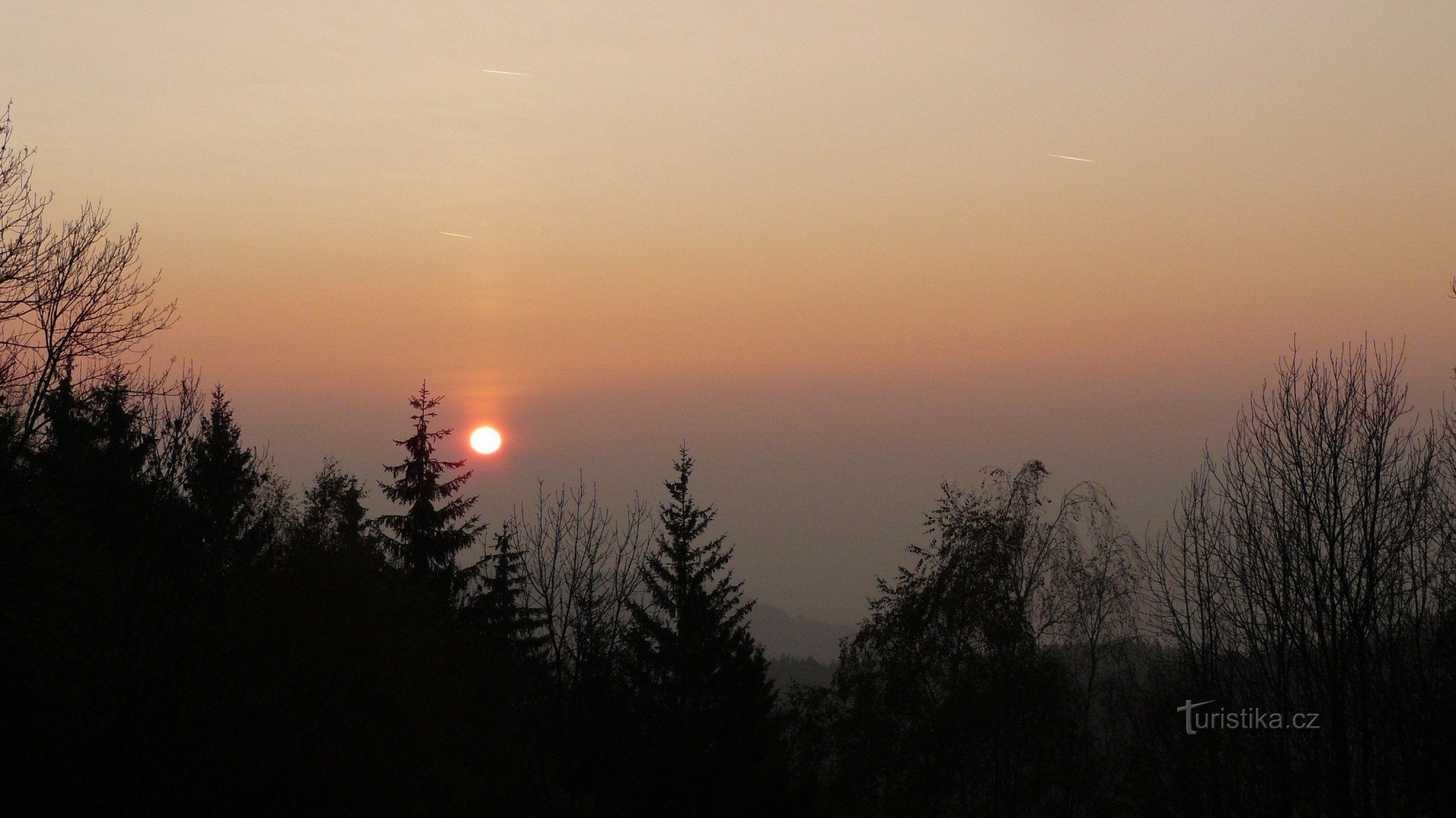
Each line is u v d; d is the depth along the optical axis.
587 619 21.23
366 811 29.25
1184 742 19.16
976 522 37.81
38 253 20.75
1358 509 17.61
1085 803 33.00
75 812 16.53
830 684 40.97
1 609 18.03
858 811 36.53
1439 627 16.11
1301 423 19.08
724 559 40.91
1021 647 35.75
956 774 36.25
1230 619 19.16
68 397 20.44
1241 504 19.53
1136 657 31.11
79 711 17.69
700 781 25.98
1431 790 15.20
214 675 19.48
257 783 21.17
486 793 29.19
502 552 40.75
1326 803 16.45
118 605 18.28
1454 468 17.94
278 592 27.00
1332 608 16.94
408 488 45.34
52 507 19.33
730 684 35.66
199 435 21.06
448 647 37.12
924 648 37.44
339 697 29.83
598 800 22.23
